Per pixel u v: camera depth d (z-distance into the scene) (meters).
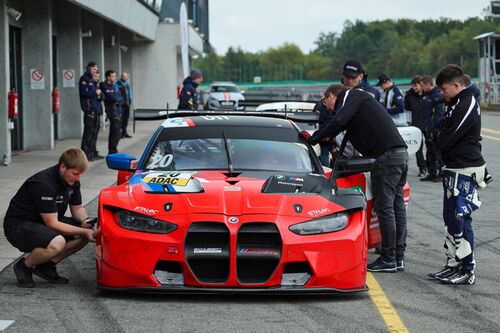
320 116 14.30
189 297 10.08
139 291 9.73
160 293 10.02
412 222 16.50
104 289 9.96
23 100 30.91
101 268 9.98
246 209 9.82
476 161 11.12
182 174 10.90
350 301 10.05
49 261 10.81
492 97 76.94
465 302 10.15
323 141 12.31
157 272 9.77
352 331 8.76
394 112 22.19
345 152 14.51
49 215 10.55
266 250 9.63
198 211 9.76
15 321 9.00
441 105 23.34
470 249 11.12
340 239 9.85
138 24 48.19
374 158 11.77
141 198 10.19
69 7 36.62
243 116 12.96
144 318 9.13
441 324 9.11
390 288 10.84
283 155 11.66
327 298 10.19
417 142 15.19
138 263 9.67
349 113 11.66
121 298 10.00
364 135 11.80
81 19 38.84
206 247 9.62
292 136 12.18
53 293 10.28
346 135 12.00
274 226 9.67
